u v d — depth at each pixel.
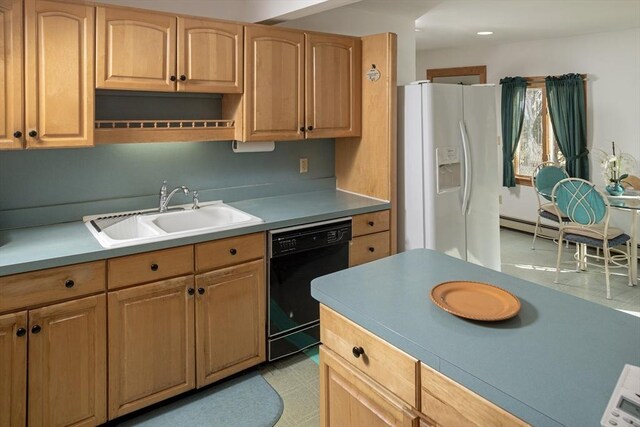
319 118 2.96
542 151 5.76
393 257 1.83
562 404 0.87
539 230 5.75
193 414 2.23
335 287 1.50
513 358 1.05
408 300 1.38
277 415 2.22
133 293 2.07
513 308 1.28
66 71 2.06
